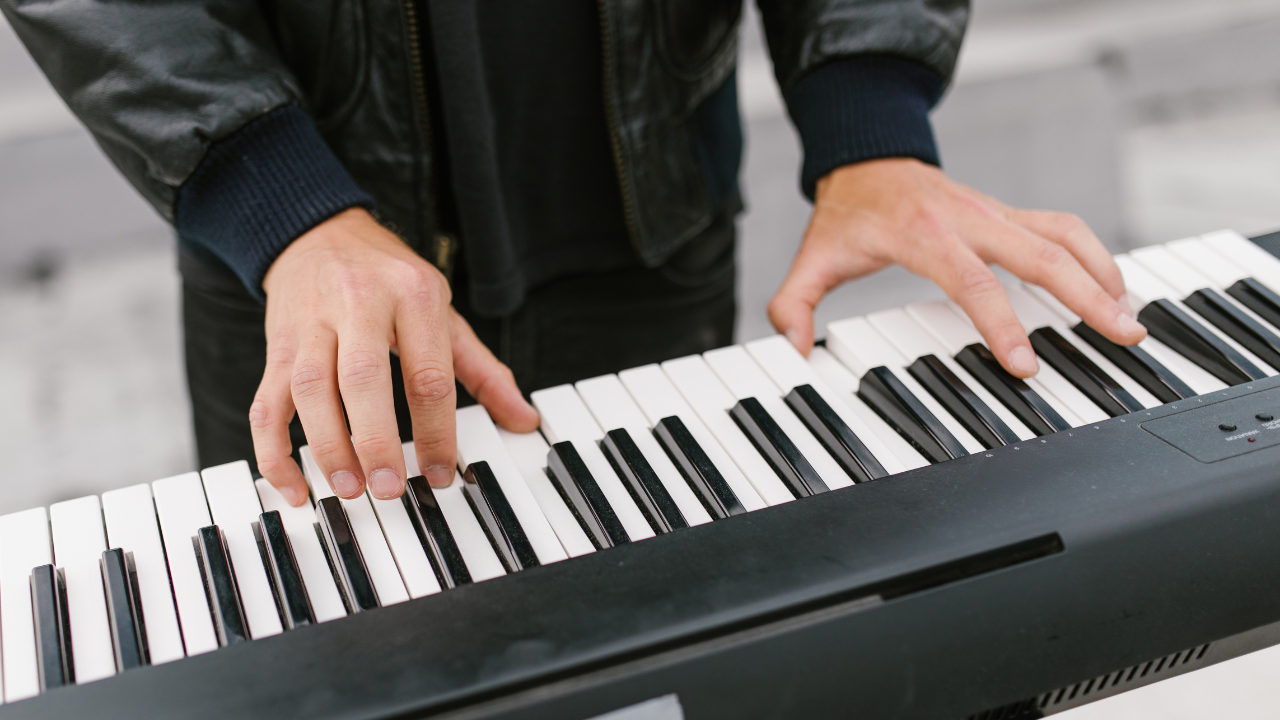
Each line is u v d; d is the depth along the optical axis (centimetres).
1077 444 67
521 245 122
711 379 80
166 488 69
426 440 69
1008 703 57
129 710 50
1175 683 61
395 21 99
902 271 287
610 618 54
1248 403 70
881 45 105
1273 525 62
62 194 274
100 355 251
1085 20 360
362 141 108
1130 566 59
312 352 71
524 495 69
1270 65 361
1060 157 329
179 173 88
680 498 68
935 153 105
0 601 60
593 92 115
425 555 63
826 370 85
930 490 63
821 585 56
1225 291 87
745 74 313
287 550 63
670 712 52
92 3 84
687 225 127
